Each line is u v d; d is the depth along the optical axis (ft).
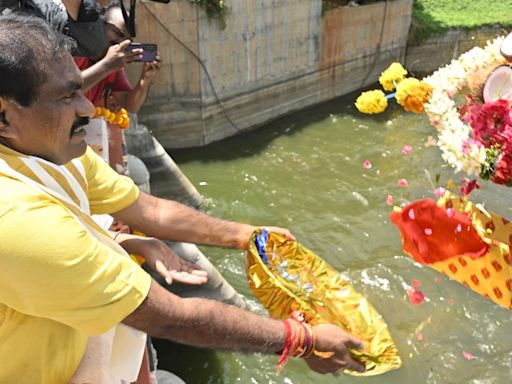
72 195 5.20
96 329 4.67
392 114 36.47
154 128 32.14
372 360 6.41
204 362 18.85
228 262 23.63
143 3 28.58
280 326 5.71
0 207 4.32
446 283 22.49
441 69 7.29
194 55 30.86
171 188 26.91
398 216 7.82
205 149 33.60
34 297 4.46
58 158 5.04
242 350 5.47
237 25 31.73
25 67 4.43
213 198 29.58
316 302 7.41
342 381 18.29
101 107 13.42
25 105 4.55
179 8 29.37
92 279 4.53
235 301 19.36
